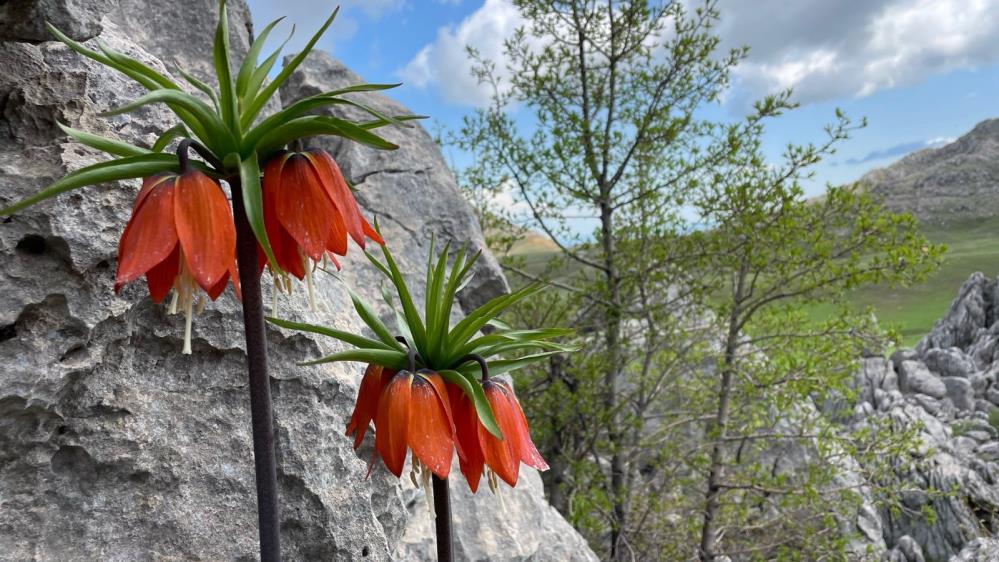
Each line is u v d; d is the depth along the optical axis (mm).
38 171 2223
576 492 10070
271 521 1703
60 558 2332
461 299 6570
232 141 1642
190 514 2578
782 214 8820
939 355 25484
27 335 2207
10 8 2086
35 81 2270
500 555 4812
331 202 1687
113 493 2451
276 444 2820
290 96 6984
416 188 6543
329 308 3531
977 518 16016
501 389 1898
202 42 4332
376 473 3305
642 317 10000
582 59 9891
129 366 2502
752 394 9828
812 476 9648
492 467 1856
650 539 10789
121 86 2648
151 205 1546
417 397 1751
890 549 16188
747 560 10922
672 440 10891
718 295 10344
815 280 9117
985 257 92625
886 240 8648
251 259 1686
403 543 4293
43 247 2238
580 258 10266
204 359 2678
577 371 9828
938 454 17703
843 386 9688
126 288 2416
